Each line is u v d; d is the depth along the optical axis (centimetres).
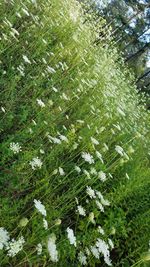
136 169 592
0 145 404
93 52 942
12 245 237
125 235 440
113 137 642
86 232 379
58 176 427
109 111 697
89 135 539
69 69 730
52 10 894
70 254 351
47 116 518
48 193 396
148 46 2141
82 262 329
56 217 376
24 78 593
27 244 314
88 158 407
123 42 2112
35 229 331
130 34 2166
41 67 635
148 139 842
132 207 512
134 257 435
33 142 454
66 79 675
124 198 518
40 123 481
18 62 603
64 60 762
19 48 641
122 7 2064
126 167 584
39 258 306
